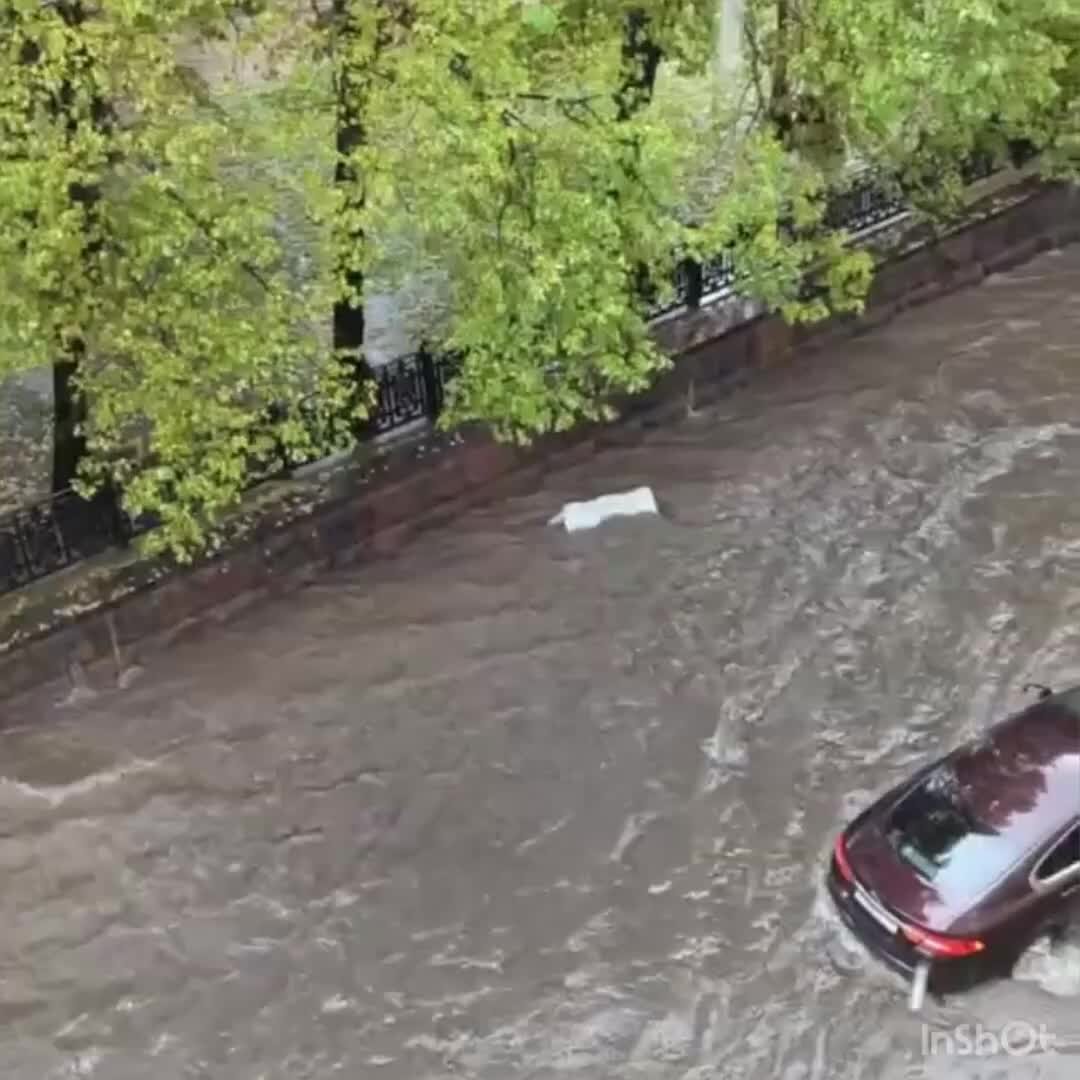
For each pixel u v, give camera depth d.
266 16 12.70
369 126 12.93
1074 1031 10.30
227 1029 10.82
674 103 16.69
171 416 12.80
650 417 16.64
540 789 12.48
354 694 13.50
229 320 12.93
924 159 17.95
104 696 13.61
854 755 12.55
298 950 11.34
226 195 12.81
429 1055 10.53
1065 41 16.92
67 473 14.18
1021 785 10.92
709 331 16.92
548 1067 10.38
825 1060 10.29
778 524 15.20
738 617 14.08
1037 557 14.48
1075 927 10.78
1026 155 19.81
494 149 12.52
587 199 13.10
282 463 14.70
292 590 14.63
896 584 14.33
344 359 14.46
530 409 13.86
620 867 11.76
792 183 15.75
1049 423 16.34
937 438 16.25
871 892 10.72
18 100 11.57
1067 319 18.16
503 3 12.61
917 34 14.05
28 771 12.91
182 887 11.90
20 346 12.34
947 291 18.86
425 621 14.23
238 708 13.41
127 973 11.27
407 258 15.44
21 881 12.02
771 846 11.82
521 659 13.77
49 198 11.49
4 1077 10.59
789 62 15.33
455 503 15.48
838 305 15.99
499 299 13.28
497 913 11.48
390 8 13.00
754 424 16.69
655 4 14.66
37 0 11.80
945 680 13.21
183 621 14.11
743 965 10.95
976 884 10.45
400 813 12.37
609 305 13.38
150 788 12.73
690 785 12.41
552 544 15.09
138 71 12.05
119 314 12.74
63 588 13.69
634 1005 10.74
